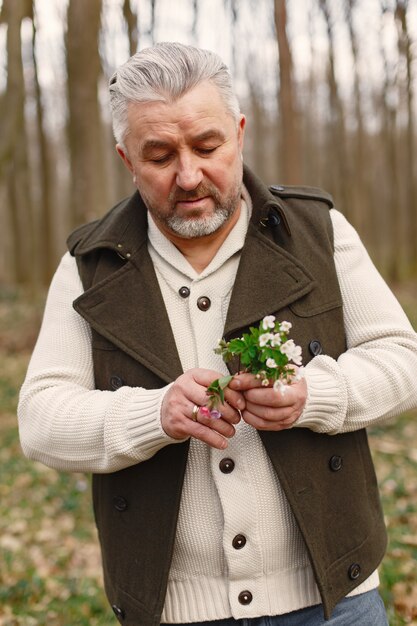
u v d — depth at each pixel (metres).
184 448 1.54
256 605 1.56
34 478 5.38
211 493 1.56
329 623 1.60
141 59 1.47
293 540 1.58
